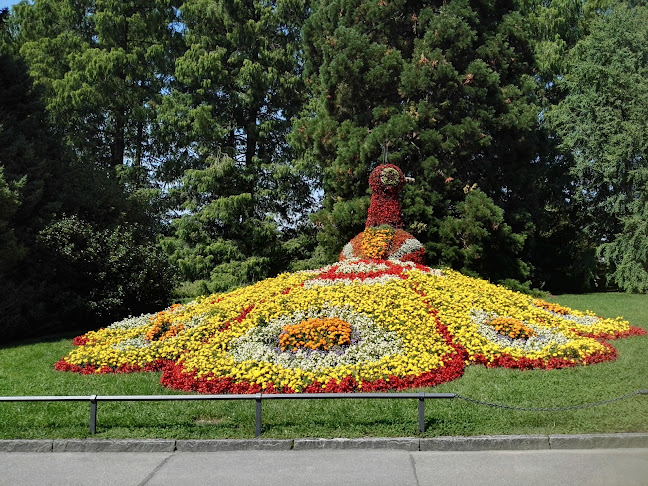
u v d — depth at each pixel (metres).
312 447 6.41
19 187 14.27
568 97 25.30
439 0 21.59
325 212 21.33
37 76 25.78
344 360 8.68
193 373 8.62
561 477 5.50
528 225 21.67
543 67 25.77
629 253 23.22
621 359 9.62
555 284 25.72
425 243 20.16
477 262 20.44
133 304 15.83
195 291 24.38
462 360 9.12
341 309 10.61
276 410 7.30
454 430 6.60
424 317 10.48
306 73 24.41
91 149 29.16
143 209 18.67
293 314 10.59
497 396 7.66
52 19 27.94
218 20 26.27
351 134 20.92
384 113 20.62
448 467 5.81
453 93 20.52
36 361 10.95
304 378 8.09
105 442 6.49
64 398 6.70
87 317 15.54
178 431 6.75
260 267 25.58
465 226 19.62
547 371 8.84
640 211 23.27
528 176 22.48
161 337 10.85
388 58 20.47
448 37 20.12
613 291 24.98
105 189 17.14
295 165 26.05
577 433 6.46
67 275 15.28
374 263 14.05
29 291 14.30
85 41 28.34
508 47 22.12
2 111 15.81
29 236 14.80
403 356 8.75
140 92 29.08
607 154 23.58
